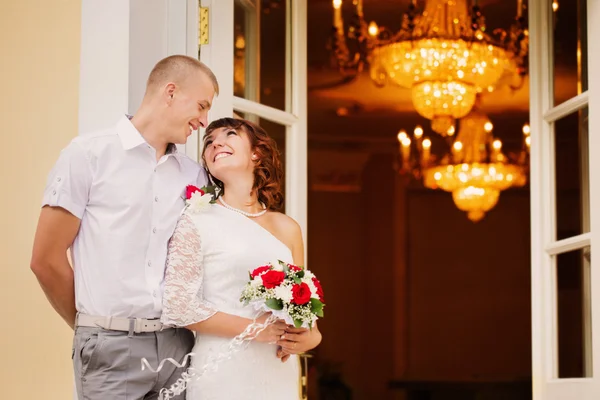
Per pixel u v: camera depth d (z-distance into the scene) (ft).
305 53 13.78
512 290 35.29
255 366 9.91
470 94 24.44
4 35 12.50
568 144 13.08
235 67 12.55
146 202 9.83
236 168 10.41
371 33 23.59
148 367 9.59
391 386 34.91
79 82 11.96
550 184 13.62
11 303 12.41
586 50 12.57
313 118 33.88
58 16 12.32
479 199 29.63
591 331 12.10
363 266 35.42
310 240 35.19
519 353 35.01
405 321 35.24
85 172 9.58
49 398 12.19
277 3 13.38
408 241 35.55
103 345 9.47
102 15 11.78
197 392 9.85
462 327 35.27
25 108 12.44
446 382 34.88
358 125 34.40
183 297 9.67
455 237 35.58
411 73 23.62
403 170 35.37
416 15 23.27
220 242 10.05
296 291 9.50
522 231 35.45
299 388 12.55
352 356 35.04
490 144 32.68
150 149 9.95
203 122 10.27
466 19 22.98
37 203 12.37
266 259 10.13
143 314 9.65
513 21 24.85
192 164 10.66
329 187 35.37
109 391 9.48
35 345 12.28
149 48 11.89
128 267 9.64
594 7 12.00
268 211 10.79
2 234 12.46
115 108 11.66
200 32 12.17
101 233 9.60
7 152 12.48
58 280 9.68
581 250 12.55
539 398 13.48
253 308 9.95
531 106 13.96
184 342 10.11
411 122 34.37
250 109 12.70
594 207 11.84
